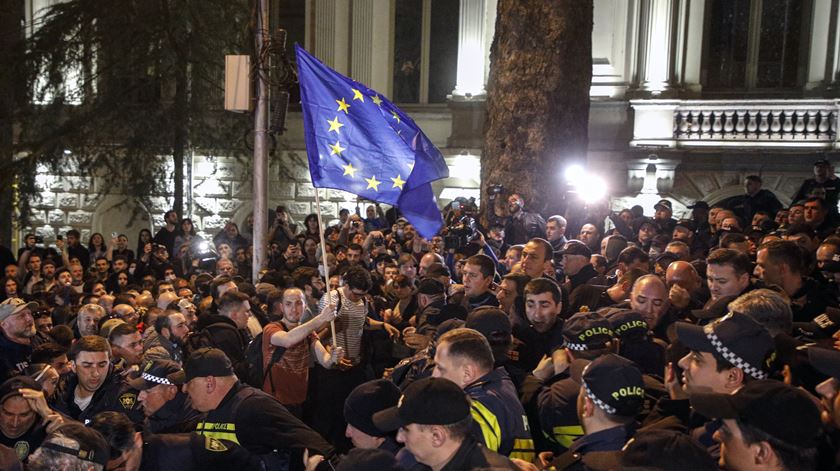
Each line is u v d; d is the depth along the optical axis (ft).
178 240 48.98
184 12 55.83
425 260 26.91
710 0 56.80
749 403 8.70
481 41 59.36
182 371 14.92
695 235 32.86
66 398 17.53
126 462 12.16
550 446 13.37
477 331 14.17
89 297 27.76
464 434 10.08
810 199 27.94
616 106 55.42
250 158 61.00
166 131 56.44
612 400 10.64
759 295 12.77
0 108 61.21
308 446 13.48
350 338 20.76
